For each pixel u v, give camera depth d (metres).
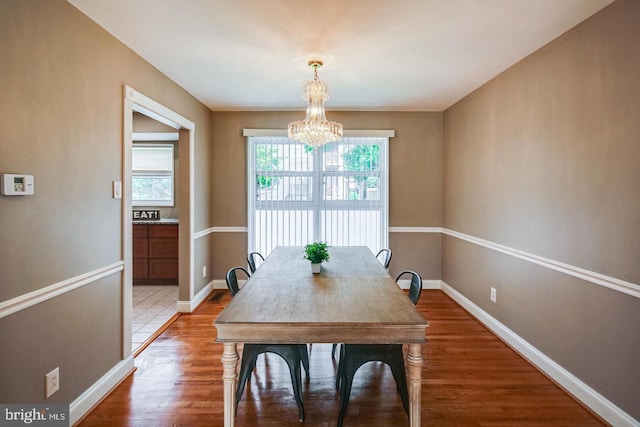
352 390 2.19
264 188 4.43
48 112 1.69
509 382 2.28
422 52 2.53
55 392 1.74
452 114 4.07
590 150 1.99
